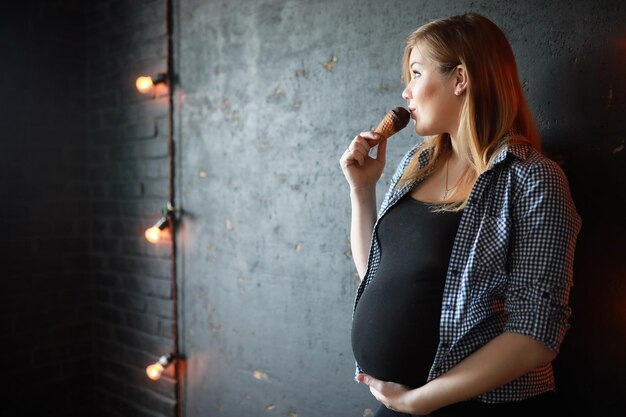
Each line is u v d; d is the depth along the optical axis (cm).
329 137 185
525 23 139
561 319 97
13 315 261
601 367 129
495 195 107
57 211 274
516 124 117
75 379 281
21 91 262
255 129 208
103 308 280
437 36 116
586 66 129
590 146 129
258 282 210
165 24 239
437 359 107
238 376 219
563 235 99
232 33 215
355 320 122
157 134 246
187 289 239
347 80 179
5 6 256
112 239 272
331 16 183
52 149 272
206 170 228
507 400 106
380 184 174
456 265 107
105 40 270
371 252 132
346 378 183
